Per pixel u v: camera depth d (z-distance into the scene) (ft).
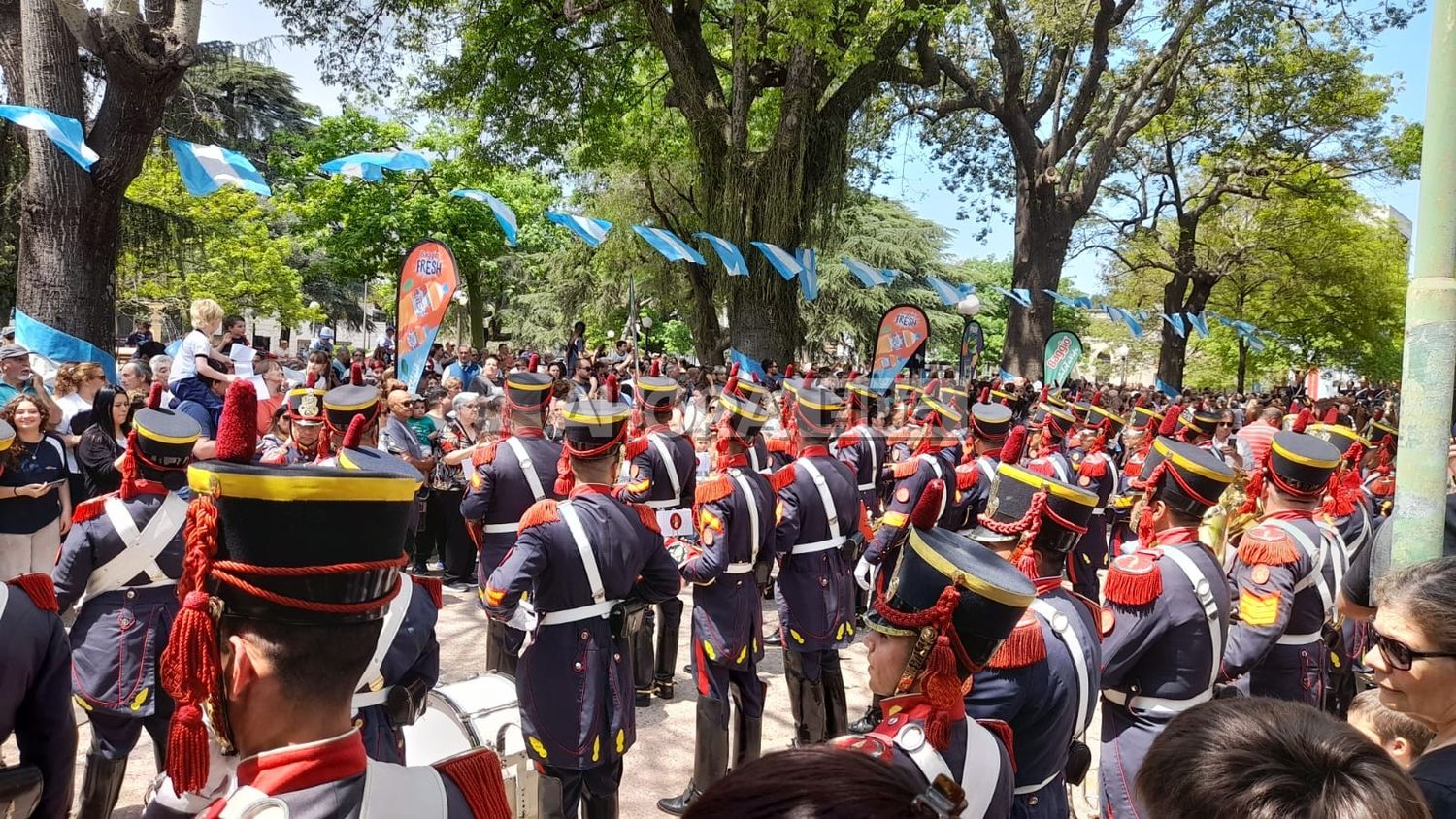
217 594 4.61
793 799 3.18
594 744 12.15
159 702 12.82
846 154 63.67
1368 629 13.99
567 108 67.26
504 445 17.80
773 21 55.57
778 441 21.86
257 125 103.30
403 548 5.09
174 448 12.57
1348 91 92.84
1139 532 11.55
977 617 6.60
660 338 140.46
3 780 7.52
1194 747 4.55
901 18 55.21
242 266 99.14
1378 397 97.25
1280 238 110.11
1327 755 4.33
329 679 4.71
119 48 27.14
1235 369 151.74
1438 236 6.54
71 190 28.50
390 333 58.18
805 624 16.90
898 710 6.92
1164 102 78.28
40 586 8.18
